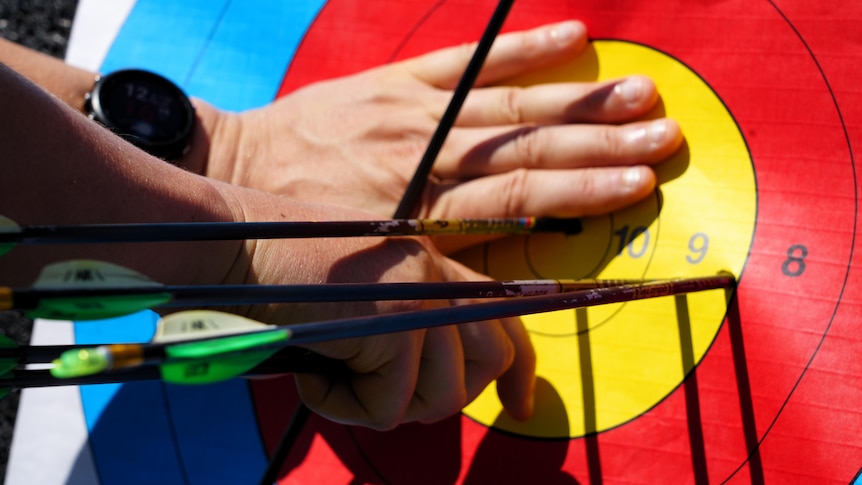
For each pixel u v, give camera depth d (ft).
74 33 3.48
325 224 1.63
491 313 1.41
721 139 2.25
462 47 2.68
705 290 2.03
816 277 2.03
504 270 2.50
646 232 2.30
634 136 2.27
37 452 2.92
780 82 2.21
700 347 2.14
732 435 2.05
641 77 2.33
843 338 1.96
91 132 1.53
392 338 1.89
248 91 3.17
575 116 2.41
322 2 3.16
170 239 1.37
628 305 2.28
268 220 1.92
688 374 2.15
